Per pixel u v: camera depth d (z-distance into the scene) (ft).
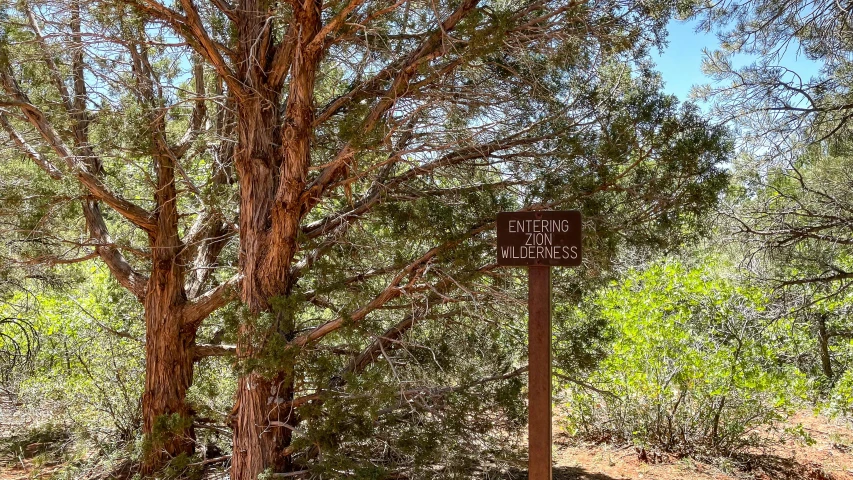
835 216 29.55
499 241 13.24
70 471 22.38
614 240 18.28
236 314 17.98
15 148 22.58
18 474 23.34
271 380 18.52
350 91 21.25
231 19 20.63
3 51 19.16
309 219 25.31
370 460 19.04
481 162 20.90
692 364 22.98
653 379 23.75
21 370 32.22
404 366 20.26
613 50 19.21
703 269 27.43
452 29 18.10
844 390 25.53
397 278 18.57
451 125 20.53
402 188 20.29
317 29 17.97
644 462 23.03
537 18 17.56
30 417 29.86
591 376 24.54
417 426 18.80
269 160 19.92
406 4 19.75
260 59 20.29
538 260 12.98
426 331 21.38
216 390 20.77
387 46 20.11
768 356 24.25
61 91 23.29
